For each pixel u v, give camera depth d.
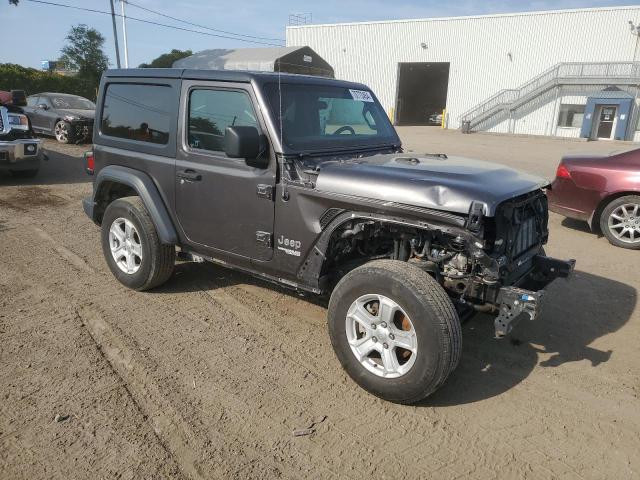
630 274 5.67
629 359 3.86
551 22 32.22
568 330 4.30
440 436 2.96
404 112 43.19
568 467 2.73
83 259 5.69
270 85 3.79
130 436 2.86
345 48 40.06
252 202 3.77
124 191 5.19
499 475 2.67
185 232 4.36
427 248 3.30
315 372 3.58
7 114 9.72
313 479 2.61
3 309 4.38
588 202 6.98
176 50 47.78
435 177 3.21
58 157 13.18
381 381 3.18
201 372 3.53
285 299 4.75
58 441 2.80
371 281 3.12
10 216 7.50
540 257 3.79
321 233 3.47
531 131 33.06
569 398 3.36
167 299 4.69
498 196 2.96
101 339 3.92
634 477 2.67
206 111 4.04
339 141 4.09
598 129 29.67
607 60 31.00
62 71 45.75
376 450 2.83
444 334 2.90
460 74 36.16
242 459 2.72
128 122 4.72
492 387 3.47
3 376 3.38
